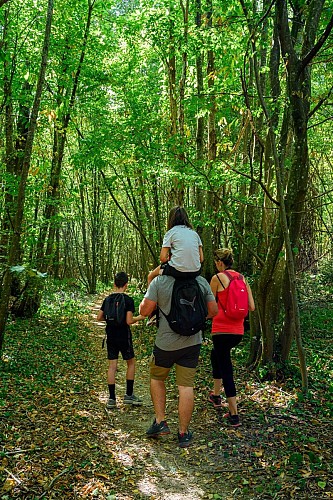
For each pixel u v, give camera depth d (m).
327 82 9.99
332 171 13.83
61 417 5.55
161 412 4.91
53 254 12.82
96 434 5.16
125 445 4.91
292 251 6.30
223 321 5.41
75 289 25.58
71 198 13.23
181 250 4.55
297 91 6.05
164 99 13.74
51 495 3.73
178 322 4.43
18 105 11.91
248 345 9.72
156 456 4.65
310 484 3.91
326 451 4.48
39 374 7.64
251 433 5.04
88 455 4.55
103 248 33.66
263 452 4.58
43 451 4.49
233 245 12.76
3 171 11.93
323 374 7.18
